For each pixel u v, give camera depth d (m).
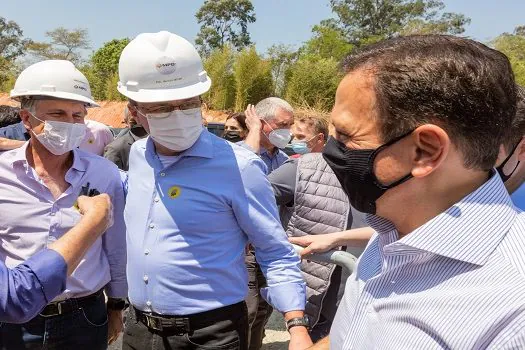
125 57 1.90
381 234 1.06
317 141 3.70
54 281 1.46
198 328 1.92
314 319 2.35
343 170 0.97
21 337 2.05
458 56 0.84
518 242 0.82
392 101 0.86
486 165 0.86
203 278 1.91
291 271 1.95
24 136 4.14
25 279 1.40
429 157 0.86
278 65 19.89
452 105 0.82
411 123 0.86
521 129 1.21
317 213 2.45
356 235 2.06
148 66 1.83
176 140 1.87
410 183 0.91
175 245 1.90
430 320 0.82
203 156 1.91
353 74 0.93
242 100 19.16
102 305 2.28
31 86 2.04
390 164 0.90
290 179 2.55
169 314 1.93
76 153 2.18
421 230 0.88
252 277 2.90
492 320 0.76
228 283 1.96
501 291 0.77
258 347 3.19
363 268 1.14
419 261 0.90
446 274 0.86
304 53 26.20
